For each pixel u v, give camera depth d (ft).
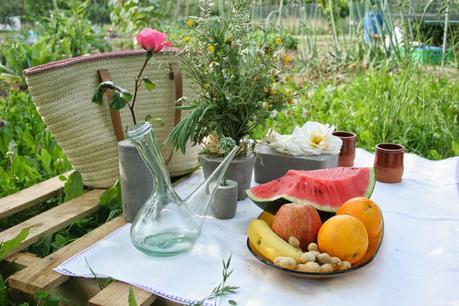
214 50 4.22
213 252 3.54
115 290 3.13
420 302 2.97
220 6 5.68
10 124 7.26
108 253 3.56
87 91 4.70
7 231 4.06
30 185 5.80
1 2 19.74
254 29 4.60
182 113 5.20
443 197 4.66
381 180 5.06
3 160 6.34
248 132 4.44
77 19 13.39
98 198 4.81
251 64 4.23
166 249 3.43
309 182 3.80
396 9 11.17
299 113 8.15
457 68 9.46
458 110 8.21
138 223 3.55
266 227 3.38
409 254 3.54
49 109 4.52
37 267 3.42
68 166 6.28
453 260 3.44
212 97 4.29
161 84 5.13
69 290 3.52
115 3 13.21
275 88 4.40
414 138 7.82
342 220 3.09
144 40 4.45
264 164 4.81
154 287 3.12
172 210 3.55
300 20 12.62
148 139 3.48
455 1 8.15
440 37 10.72
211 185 3.71
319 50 14.03
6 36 15.83
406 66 8.15
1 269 3.79
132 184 3.99
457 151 6.86
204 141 4.50
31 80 4.39
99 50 13.24
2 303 3.47
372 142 7.41
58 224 4.21
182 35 4.59
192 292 3.07
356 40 12.47
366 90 9.51
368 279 3.18
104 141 4.84
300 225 3.25
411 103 8.15
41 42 11.87
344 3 13.47
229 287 3.05
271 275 3.23
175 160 5.26
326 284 3.12
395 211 4.29
